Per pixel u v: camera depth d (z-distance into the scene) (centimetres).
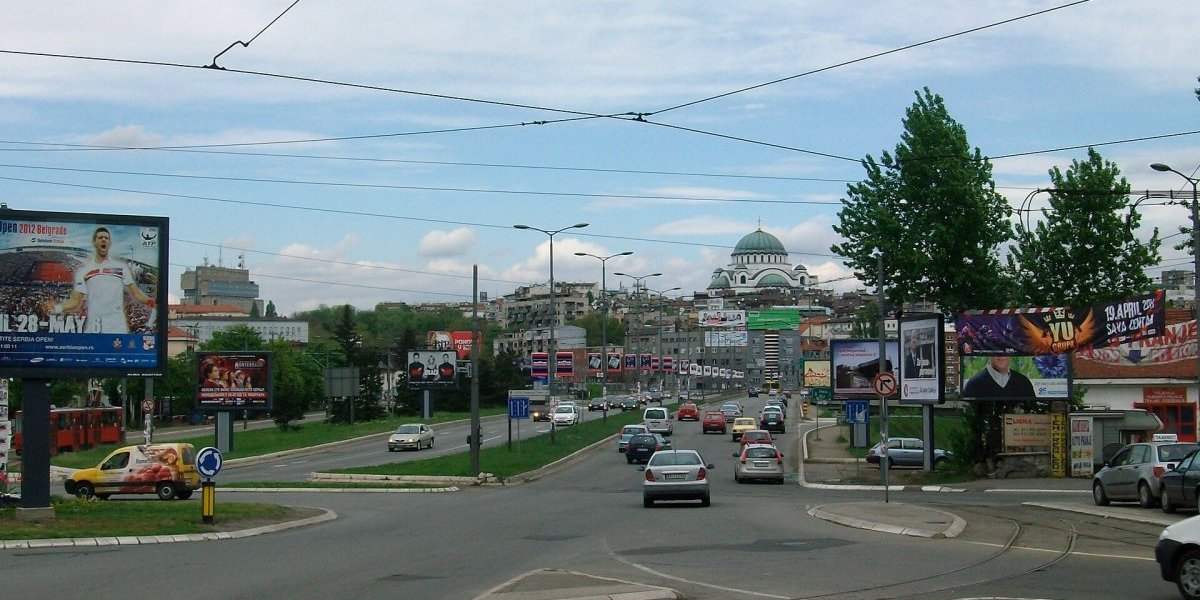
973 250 4366
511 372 13112
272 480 4503
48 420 2348
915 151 4384
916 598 1356
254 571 1636
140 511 2498
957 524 2238
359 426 8731
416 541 2123
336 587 1462
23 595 1383
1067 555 1800
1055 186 4544
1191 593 1291
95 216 2444
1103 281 4531
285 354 11188
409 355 10369
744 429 6988
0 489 3375
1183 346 5503
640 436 5638
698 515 2727
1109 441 4366
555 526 2448
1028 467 4256
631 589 1370
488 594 1332
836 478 4491
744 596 1372
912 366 4491
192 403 10369
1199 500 2406
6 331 2347
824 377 10019
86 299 2417
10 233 2373
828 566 1664
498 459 5131
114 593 1402
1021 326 4228
